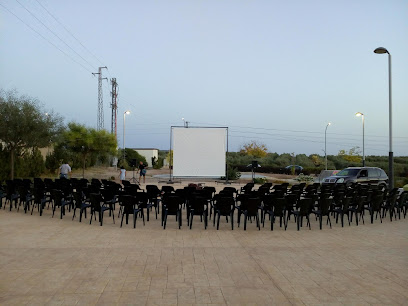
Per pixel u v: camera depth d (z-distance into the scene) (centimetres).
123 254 608
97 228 835
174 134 2125
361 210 952
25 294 424
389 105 1532
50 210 1088
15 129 1648
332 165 4853
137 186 1222
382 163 4559
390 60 1532
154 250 638
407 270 534
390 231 848
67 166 1720
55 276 489
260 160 5028
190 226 849
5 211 1059
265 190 1225
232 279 485
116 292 432
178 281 473
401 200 1045
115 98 4456
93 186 1068
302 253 631
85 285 455
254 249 656
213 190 1220
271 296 425
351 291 445
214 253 622
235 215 1095
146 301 405
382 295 432
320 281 481
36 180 1311
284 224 858
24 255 596
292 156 5094
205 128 2128
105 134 2642
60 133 1870
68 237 736
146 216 1023
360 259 594
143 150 5575
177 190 1095
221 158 2123
